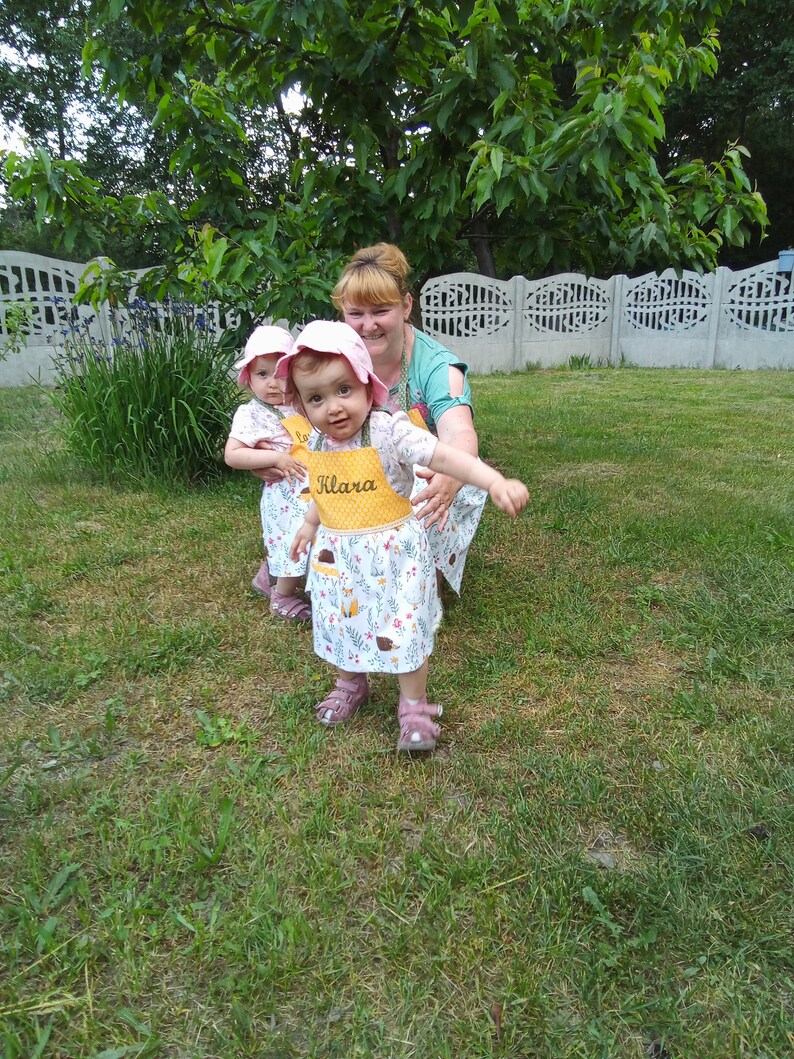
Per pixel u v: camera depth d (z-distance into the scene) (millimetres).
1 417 7527
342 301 2533
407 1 3559
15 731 2373
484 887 1728
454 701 2514
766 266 13508
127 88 4008
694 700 2463
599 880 1715
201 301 5070
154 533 4168
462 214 4320
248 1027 1402
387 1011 1450
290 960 1521
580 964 1526
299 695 2549
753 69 21953
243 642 2941
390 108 3889
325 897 1697
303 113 4551
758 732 2279
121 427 5082
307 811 1989
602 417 7785
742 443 6387
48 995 1479
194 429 5016
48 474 5238
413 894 1723
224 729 2346
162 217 4855
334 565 2174
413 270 4441
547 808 1978
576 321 14320
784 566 3508
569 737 2311
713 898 1676
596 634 2936
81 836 1906
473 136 3828
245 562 3746
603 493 4777
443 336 13086
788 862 1770
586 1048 1367
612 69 3957
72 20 21516
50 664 2746
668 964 1536
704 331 14156
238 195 4711
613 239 4352
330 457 2080
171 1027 1425
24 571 3627
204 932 1595
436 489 2150
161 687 2617
